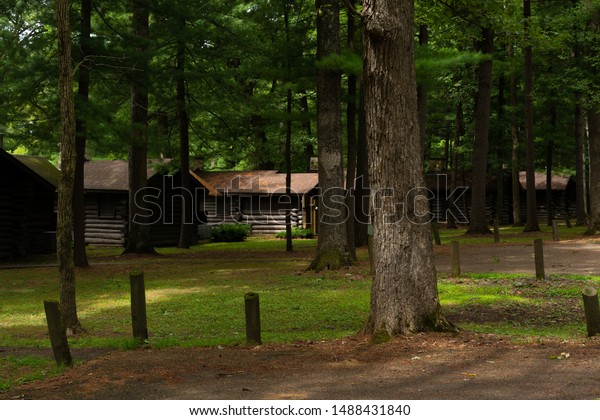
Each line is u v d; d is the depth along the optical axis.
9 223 31.55
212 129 37.78
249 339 11.58
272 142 50.84
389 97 11.45
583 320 14.22
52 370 9.66
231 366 9.60
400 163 11.48
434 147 68.94
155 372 9.28
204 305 17.28
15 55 24.31
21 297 19.41
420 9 29.83
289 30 29.02
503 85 50.31
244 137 37.03
